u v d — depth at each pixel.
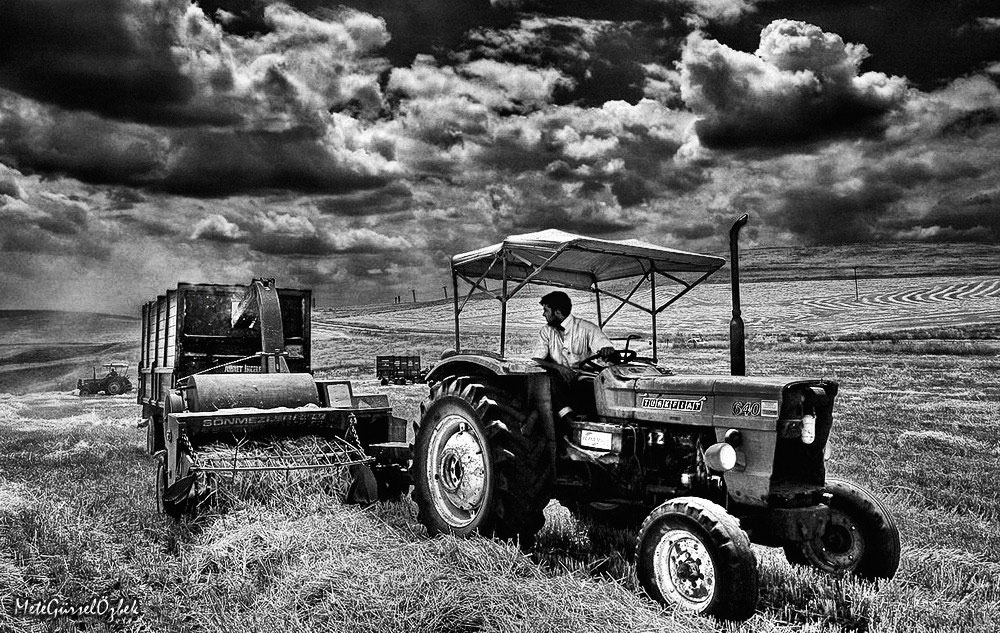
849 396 21.52
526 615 4.15
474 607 4.24
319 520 5.99
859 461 10.16
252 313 9.59
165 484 7.05
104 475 8.78
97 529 6.07
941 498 7.75
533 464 5.59
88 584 4.86
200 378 7.43
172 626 4.28
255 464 6.69
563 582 4.63
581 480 5.70
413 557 5.14
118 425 15.95
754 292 107.50
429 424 6.39
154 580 5.00
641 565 4.70
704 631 4.11
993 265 138.50
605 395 5.61
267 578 4.93
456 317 6.71
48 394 34.44
